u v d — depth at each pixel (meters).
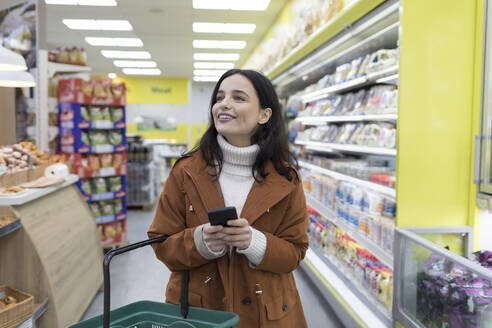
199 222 1.22
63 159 3.68
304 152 4.67
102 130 4.77
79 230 3.21
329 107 3.81
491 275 1.51
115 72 13.02
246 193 1.24
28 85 2.91
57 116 4.63
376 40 2.84
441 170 2.17
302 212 1.28
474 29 2.12
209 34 7.67
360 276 2.92
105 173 4.63
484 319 1.59
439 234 2.18
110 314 1.06
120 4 5.85
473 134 2.15
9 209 2.38
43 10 4.33
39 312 2.32
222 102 1.21
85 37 8.03
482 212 2.17
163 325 1.11
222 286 1.22
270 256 1.14
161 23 6.89
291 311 1.27
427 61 2.10
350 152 4.06
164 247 1.19
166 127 14.34
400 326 2.14
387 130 2.57
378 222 2.43
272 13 6.21
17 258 2.43
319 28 3.12
